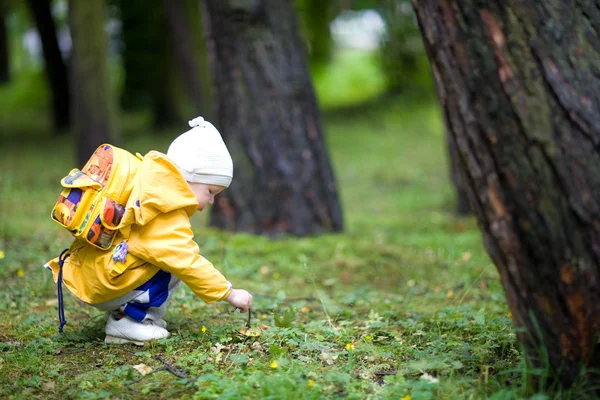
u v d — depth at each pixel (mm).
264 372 2969
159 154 3178
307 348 3285
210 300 3201
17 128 20922
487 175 2516
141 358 3184
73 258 3312
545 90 2426
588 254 2385
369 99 24344
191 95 14633
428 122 20766
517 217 2465
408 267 5793
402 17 22797
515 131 2443
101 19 11297
